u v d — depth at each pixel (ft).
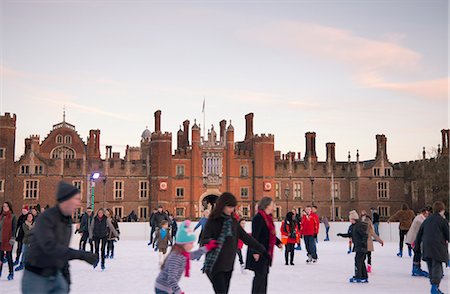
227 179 239.30
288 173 247.91
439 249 43.60
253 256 33.37
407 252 93.71
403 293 45.37
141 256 84.74
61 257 22.49
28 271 23.18
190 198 235.61
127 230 142.92
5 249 53.98
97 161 233.76
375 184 247.70
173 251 27.50
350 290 47.11
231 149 240.73
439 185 225.35
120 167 234.58
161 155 232.12
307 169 249.55
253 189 241.96
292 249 70.79
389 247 108.27
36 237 22.70
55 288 23.57
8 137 222.28
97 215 65.26
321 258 81.61
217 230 29.78
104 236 65.16
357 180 247.29
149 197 234.38
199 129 239.71
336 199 250.37
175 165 236.43
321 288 48.44
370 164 249.75
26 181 226.17
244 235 31.14
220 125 268.00
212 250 29.40
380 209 246.47
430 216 44.93
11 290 47.26
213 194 238.89
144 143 278.87
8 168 221.05
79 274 59.98
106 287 49.19
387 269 64.95
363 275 52.70
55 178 229.25
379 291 46.50
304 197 247.70
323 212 247.91
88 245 109.81
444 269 66.44
